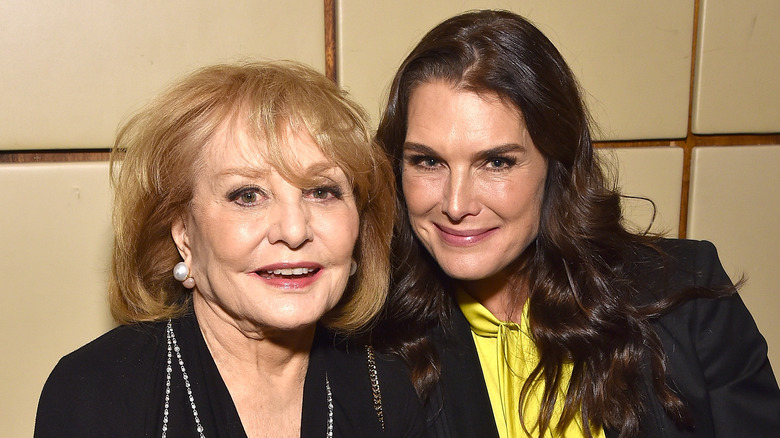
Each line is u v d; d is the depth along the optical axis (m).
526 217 1.15
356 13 1.51
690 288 1.21
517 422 1.22
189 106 0.90
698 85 1.77
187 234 0.96
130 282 0.99
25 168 1.37
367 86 1.54
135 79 1.39
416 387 1.21
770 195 1.88
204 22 1.42
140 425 0.91
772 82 1.82
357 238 1.07
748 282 1.90
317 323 1.10
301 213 0.89
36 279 1.40
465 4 1.59
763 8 1.78
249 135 0.88
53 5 1.33
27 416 1.43
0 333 1.39
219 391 0.97
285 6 1.47
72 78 1.36
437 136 1.09
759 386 1.19
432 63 1.11
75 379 0.92
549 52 1.14
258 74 0.93
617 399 1.15
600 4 1.67
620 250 1.25
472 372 1.25
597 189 1.23
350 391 1.08
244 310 0.91
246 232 0.88
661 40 1.72
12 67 1.33
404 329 1.26
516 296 1.27
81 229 1.42
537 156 1.14
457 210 1.08
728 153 1.82
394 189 1.07
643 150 1.75
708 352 1.19
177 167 0.91
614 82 1.71
